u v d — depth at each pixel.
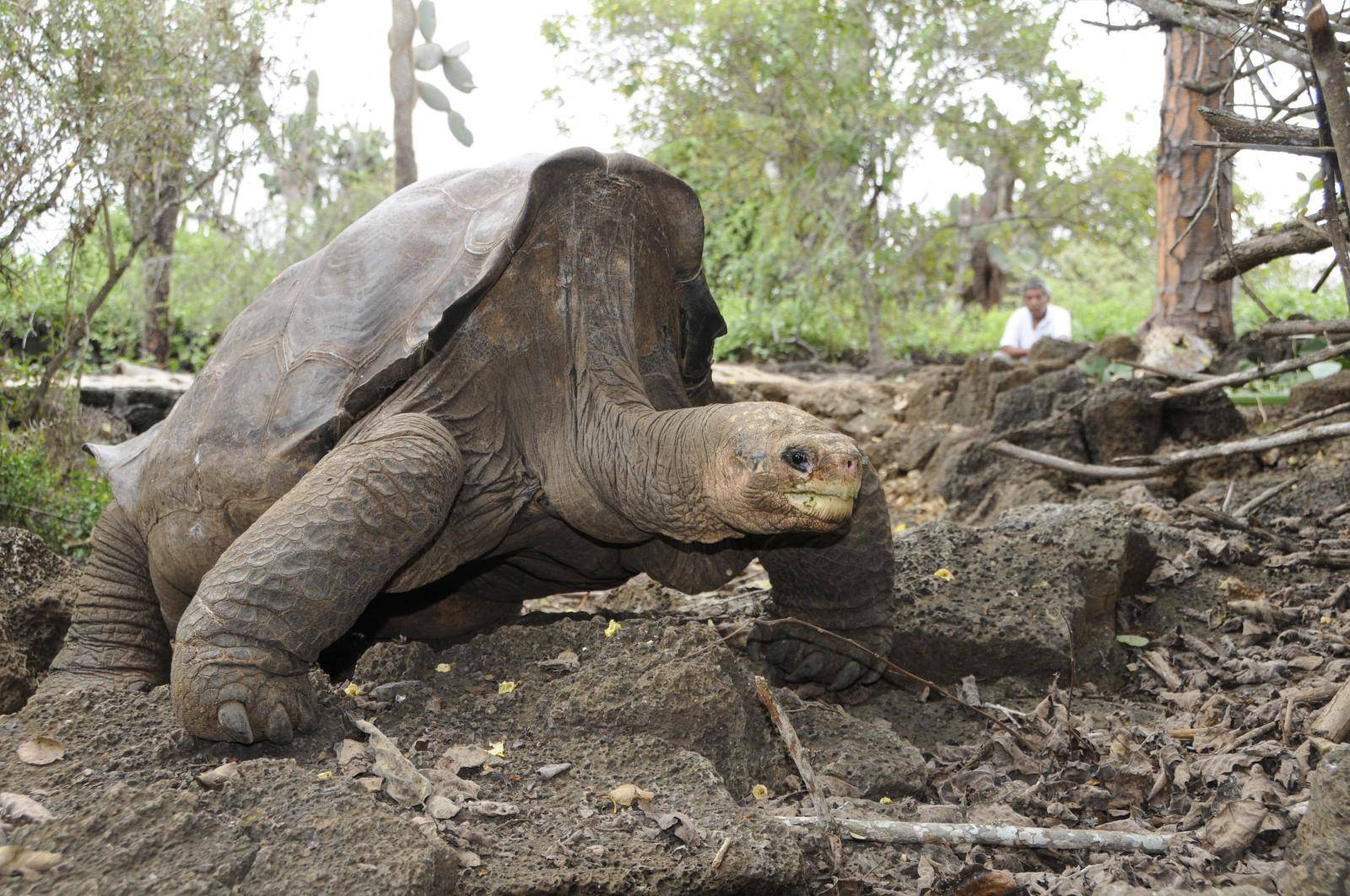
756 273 14.30
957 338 16.95
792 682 3.67
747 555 3.59
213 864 2.02
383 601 3.69
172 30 6.18
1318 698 3.30
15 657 3.97
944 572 4.14
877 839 2.52
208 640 2.69
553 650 3.16
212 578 2.76
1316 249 3.71
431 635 3.90
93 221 5.93
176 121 6.15
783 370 13.29
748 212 14.65
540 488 3.20
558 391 3.17
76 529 5.55
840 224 13.66
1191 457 4.53
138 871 1.99
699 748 2.75
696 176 14.62
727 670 2.97
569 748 2.71
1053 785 2.99
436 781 2.50
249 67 6.56
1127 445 6.77
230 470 3.25
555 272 3.14
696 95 14.54
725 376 10.59
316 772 2.57
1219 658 4.01
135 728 2.74
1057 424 6.98
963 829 2.54
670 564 3.53
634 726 2.76
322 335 3.23
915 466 7.88
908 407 9.12
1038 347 8.71
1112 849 2.54
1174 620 4.36
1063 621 3.88
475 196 3.40
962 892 2.44
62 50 5.52
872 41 14.06
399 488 2.82
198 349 12.31
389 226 3.38
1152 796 2.94
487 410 3.14
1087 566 4.22
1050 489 6.46
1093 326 17.41
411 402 3.06
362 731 2.80
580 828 2.34
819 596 3.58
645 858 2.22
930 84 13.76
